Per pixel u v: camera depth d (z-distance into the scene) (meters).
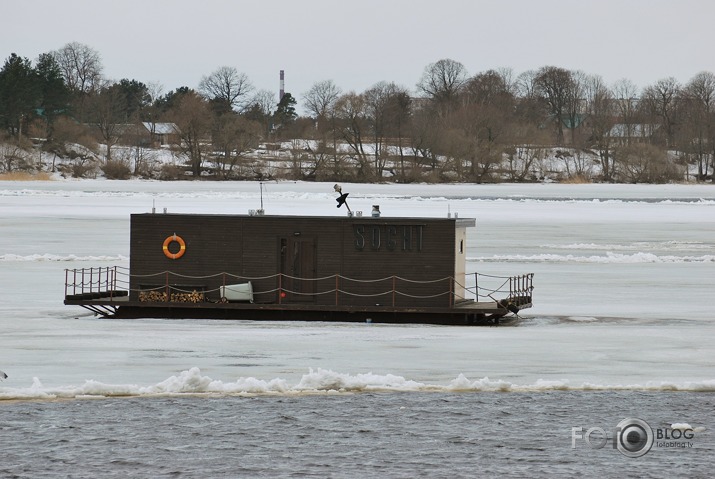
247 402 92.88
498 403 93.12
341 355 113.25
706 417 89.56
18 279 179.38
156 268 137.50
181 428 85.38
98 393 95.56
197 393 95.75
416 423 87.25
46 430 84.56
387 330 129.12
